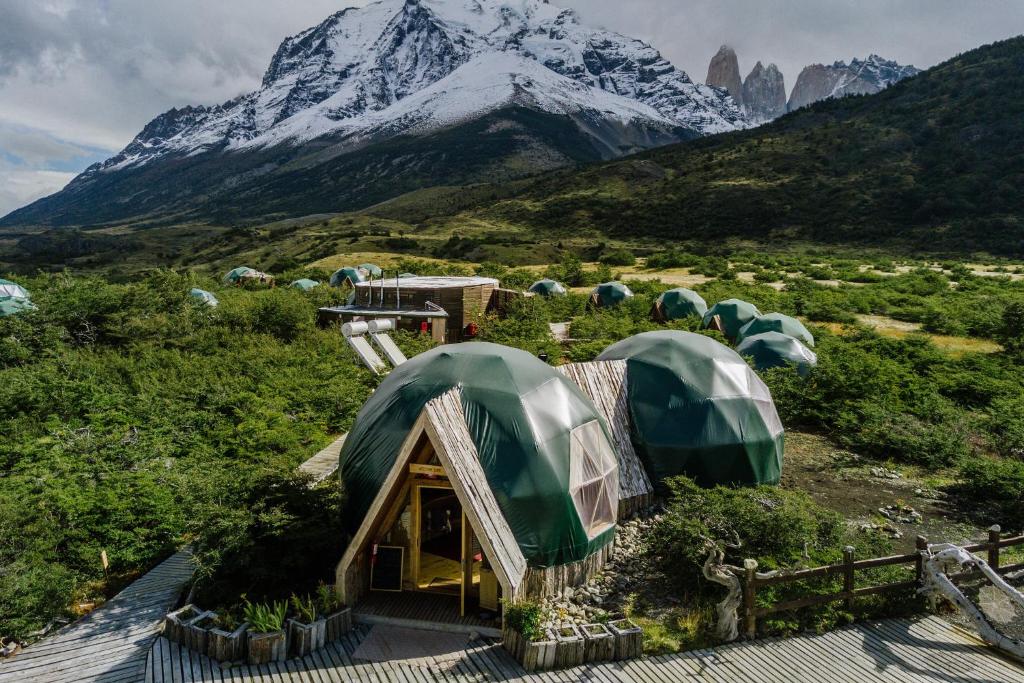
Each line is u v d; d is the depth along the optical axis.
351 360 24.62
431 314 29.83
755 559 10.23
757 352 23.89
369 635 9.22
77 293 28.06
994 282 56.38
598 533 10.98
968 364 27.50
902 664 8.78
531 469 10.14
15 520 11.38
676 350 15.19
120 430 16.62
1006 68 159.38
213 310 30.84
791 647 9.12
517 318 32.97
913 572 10.94
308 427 17.78
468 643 9.05
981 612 9.55
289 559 9.77
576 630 8.88
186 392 19.84
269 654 8.47
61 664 8.40
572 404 11.64
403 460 9.45
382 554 10.24
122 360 23.30
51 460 14.26
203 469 14.13
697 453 13.84
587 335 33.50
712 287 50.19
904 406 20.64
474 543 10.12
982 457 16.58
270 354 24.97
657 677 8.36
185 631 8.76
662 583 10.73
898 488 15.32
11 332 24.67
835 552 10.76
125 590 10.32
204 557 9.70
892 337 34.41
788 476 15.97
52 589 9.84
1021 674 8.61
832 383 20.73
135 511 12.23
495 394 10.85
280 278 68.25
